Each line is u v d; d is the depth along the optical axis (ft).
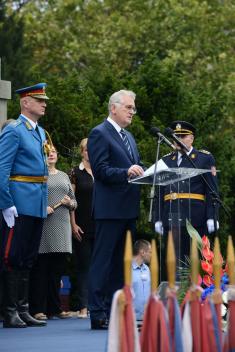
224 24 163.73
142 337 35.09
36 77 97.91
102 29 165.27
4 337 55.26
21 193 60.03
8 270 60.64
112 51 162.09
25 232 60.18
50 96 92.12
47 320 69.31
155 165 54.03
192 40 159.84
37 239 61.62
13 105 91.25
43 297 69.00
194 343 35.99
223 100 110.01
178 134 70.38
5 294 61.11
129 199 58.34
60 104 90.79
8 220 59.31
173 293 35.29
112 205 58.03
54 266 71.31
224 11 163.94
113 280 59.21
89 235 72.64
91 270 58.95
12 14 150.41
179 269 51.39
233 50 164.45
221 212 102.89
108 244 58.34
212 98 108.06
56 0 172.35
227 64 155.74
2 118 70.69
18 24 146.00
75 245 73.26
